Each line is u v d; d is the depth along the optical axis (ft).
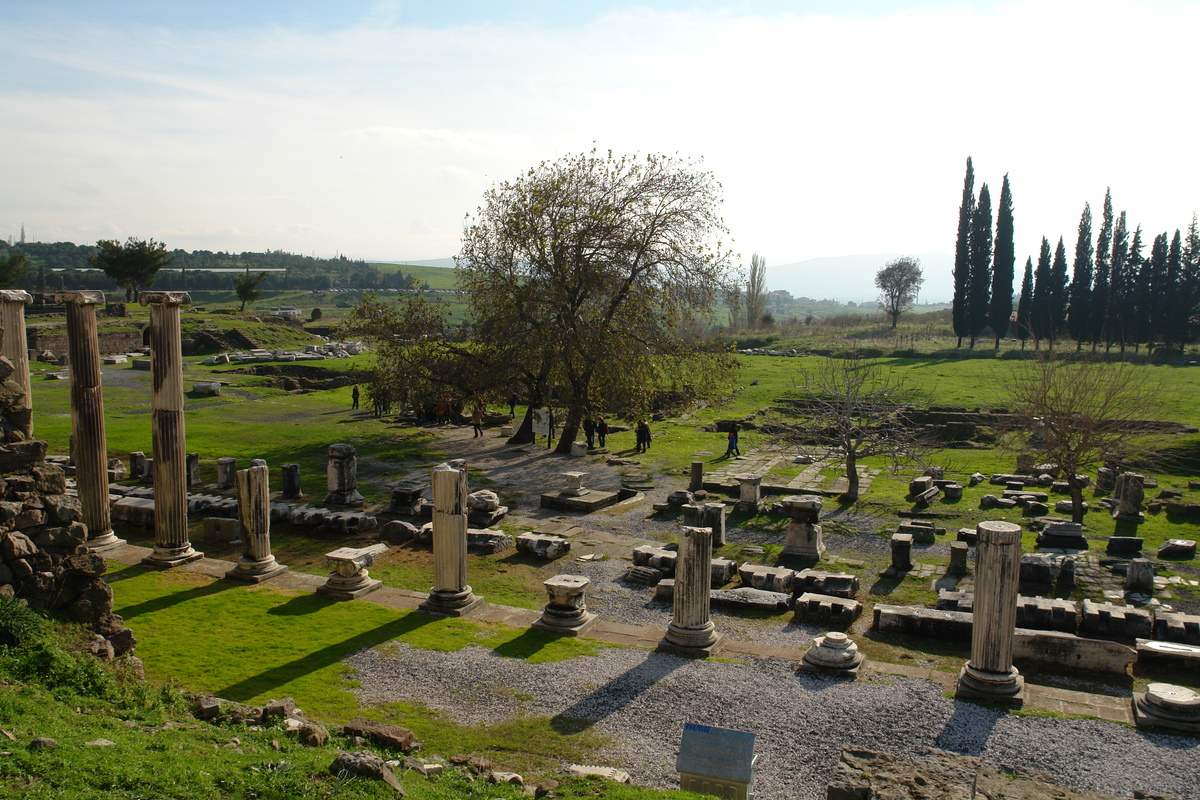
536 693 38.22
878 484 99.35
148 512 71.92
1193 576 61.21
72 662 31.30
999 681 37.96
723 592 57.21
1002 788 25.68
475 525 76.28
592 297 118.01
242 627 46.32
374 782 24.84
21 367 46.68
